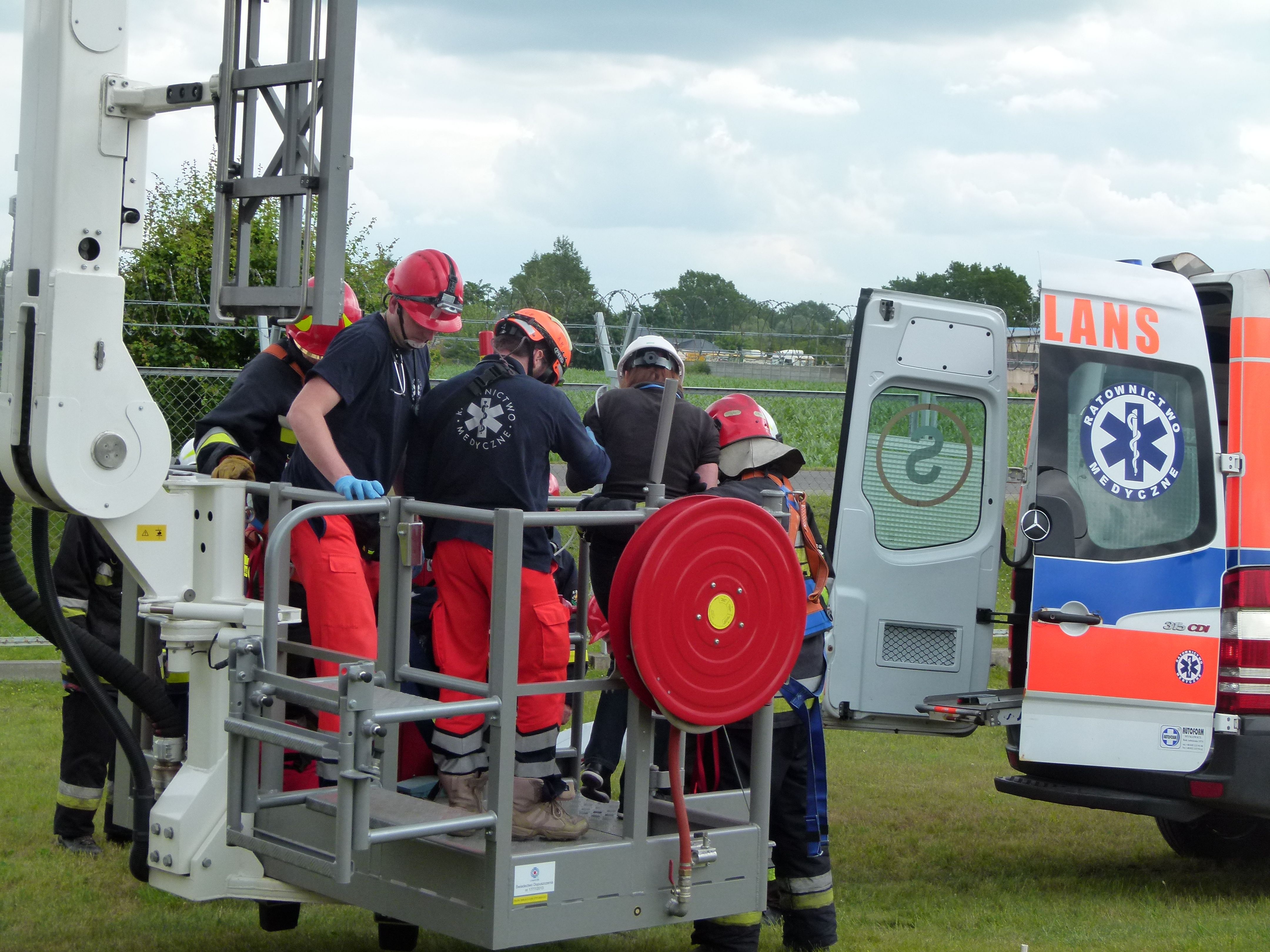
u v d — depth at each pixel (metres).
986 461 6.55
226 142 3.96
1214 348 6.74
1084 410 5.93
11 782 7.02
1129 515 5.91
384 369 4.32
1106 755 5.84
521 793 3.74
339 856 3.21
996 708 5.85
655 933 5.36
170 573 4.09
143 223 4.02
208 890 3.98
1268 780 5.79
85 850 5.93
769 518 3.78
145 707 4.12
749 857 3.97
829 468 13.90
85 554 5.71
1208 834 6.76
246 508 4.52
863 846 6.75
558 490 5.30
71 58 3.85
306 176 3.73
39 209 3.88
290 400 5.18
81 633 4.05
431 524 4.18
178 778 4.07
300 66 3.77
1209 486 5.98
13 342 3.89
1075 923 5.41
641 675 3.53
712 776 4.85
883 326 6.41
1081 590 5.82
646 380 5.23
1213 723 5.86
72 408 3.83
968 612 6.49
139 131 4.00
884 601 6.40
